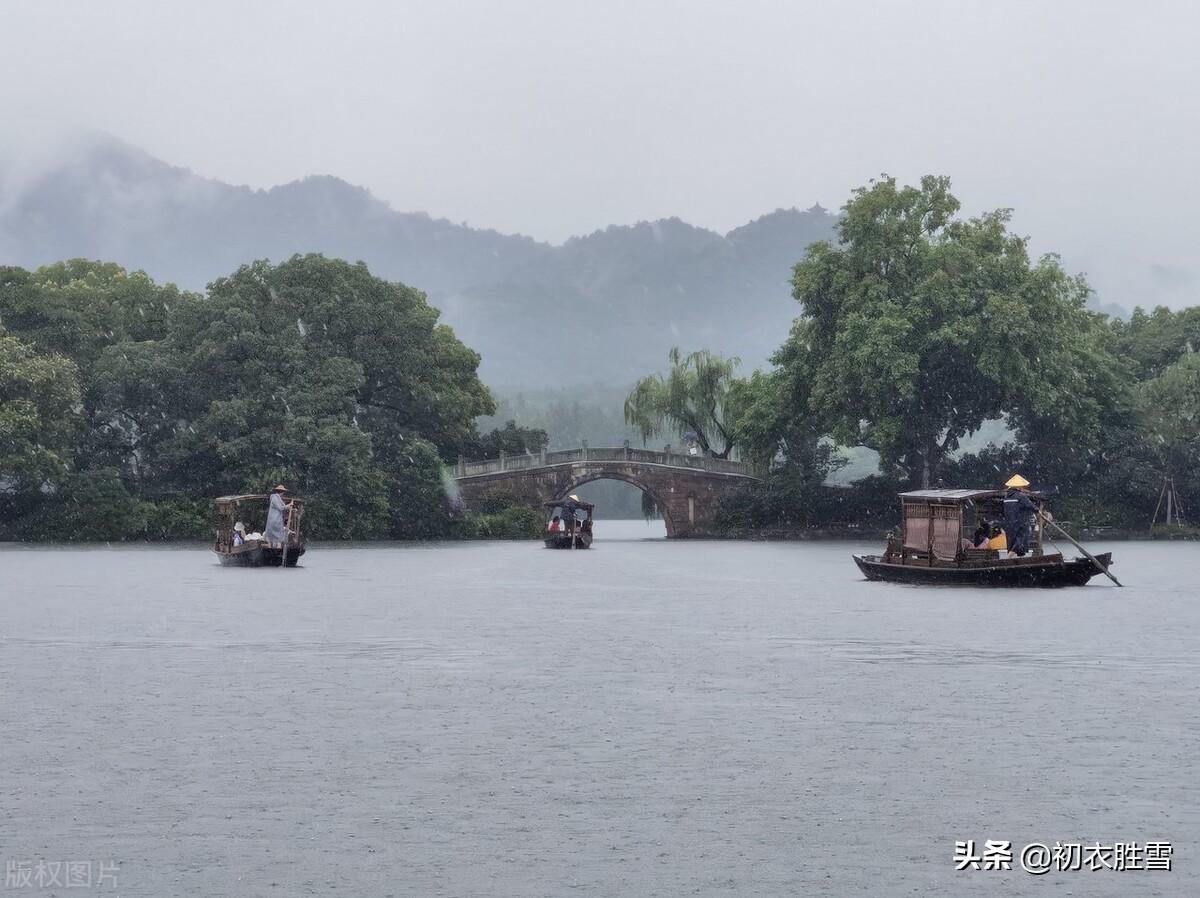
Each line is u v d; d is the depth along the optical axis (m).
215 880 33.56
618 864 34.69
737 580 131.25
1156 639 77.00
